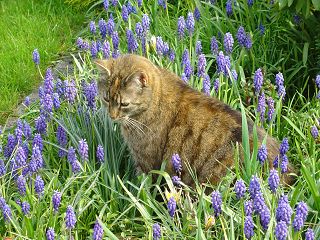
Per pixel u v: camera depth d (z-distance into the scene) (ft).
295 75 8.56
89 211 6.84
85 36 9.70
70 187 6.86
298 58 8.66
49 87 7.60
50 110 7.31
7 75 9.02
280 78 7.59
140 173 7.23
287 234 5.80
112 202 6.86
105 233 6.48
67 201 6.78
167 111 7.01
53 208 6.52
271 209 6.14
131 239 6.70
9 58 9.29
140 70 6.91
